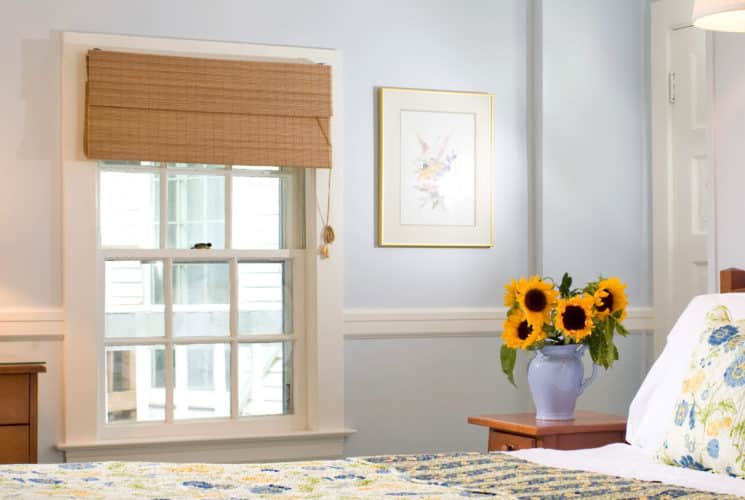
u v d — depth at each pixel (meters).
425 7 4.88
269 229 4.70
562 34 5.03
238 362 4.60
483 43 4.98
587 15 5.08
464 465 2.80
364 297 4.73
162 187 4.52
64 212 4.27
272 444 4.54
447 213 4.88
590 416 4.01
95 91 4.27
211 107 4.43
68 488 2.32
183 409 4.53
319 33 4.68
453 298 4.89
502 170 5.00
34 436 3.85
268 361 4.66
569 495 2.34
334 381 4.66
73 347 4.26
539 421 3.88
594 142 5.08
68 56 4.29
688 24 4.98
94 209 4.30
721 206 4.08
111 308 4.43
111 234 4.44
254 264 4.66
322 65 4.62
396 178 4.79
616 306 3.91
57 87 4.28
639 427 3.30
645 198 5.17
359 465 2.76
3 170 4.21
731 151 4.04
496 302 4.98
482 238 4.95
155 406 4.48
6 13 4.23
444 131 4.88
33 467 2.63
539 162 5.00
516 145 5.03
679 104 5.04
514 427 3.80
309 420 4.65
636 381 5.14
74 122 4.29
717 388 2.81
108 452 4.30
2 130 4.22
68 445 4.21
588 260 5.05
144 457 4.36
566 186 5.02
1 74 4.22
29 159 4.24
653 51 5.12
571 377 3.88
